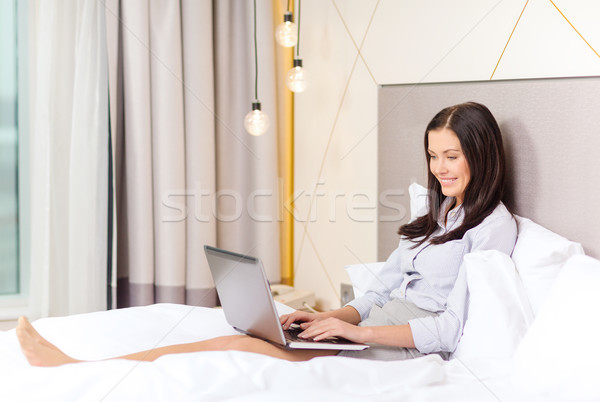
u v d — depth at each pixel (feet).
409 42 6.93
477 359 4.07
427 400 3.44
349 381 3.71
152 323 4.65
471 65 6.29
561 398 3.51
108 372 3.40
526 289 4.32
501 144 4.87
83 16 6.81
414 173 6.42
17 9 7.43
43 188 6.80
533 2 5.66
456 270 4.77
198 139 7.71
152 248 7.41
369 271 6.06
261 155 8.25
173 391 3.32
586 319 3.58
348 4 7.63
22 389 3.26
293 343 4.11
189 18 7.61
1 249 7.57
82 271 6.94
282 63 8.46
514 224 4.75
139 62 7.16
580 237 4.80
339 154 7.93
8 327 7.27
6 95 7.47
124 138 7.43
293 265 8.63
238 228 8.40
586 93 4.76
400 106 6.48
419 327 4.38
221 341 4.20
